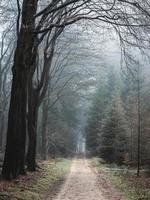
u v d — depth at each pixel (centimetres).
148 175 2983
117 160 4644
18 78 2016
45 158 5134
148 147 3425
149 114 3441
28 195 1605
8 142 2008
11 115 2012
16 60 2016
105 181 2672
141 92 3500
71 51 4141
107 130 4819
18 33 2094
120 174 3191
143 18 1756
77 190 2072
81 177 3019
